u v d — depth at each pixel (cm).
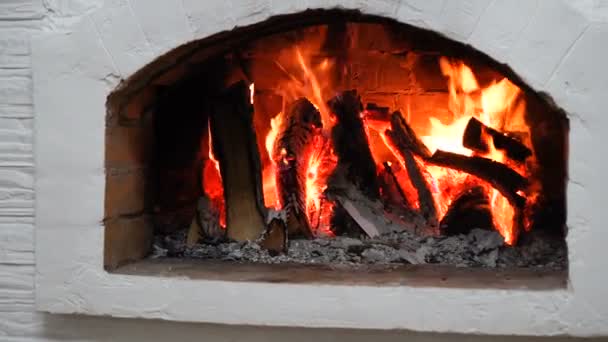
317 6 188
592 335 184
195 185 225
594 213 184
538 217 218
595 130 183
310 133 218
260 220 213
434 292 185
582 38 183
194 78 218
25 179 199
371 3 188
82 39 193
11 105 198
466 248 208
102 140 194
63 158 194
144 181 212
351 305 187
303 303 188
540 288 185
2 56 198
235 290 189
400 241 211
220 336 195
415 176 218
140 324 197
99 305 194
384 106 229
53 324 199
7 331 200
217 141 215
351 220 215
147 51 192
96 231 194
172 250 215
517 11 185
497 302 184
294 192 213
